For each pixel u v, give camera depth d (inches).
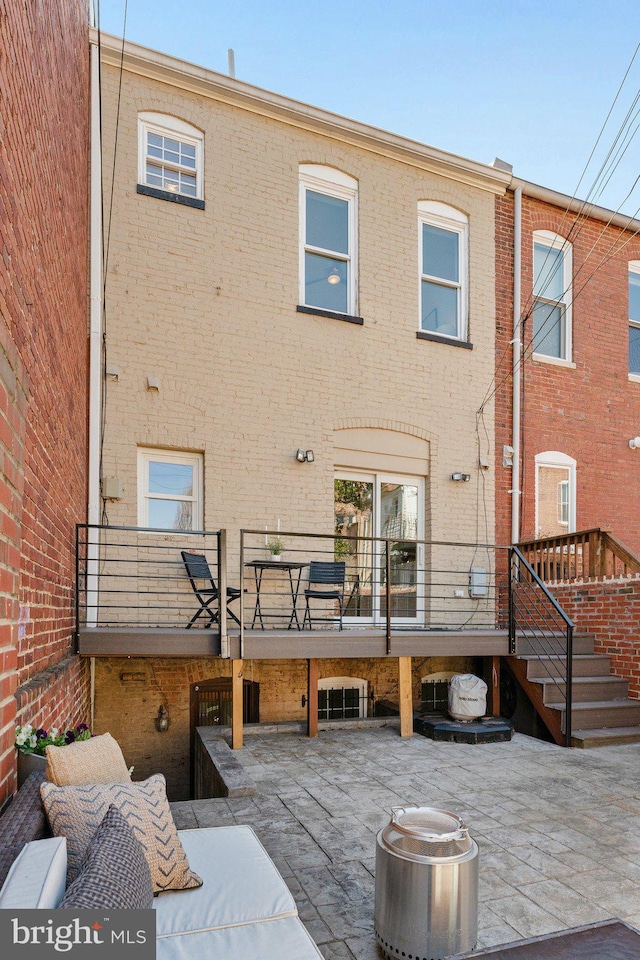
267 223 289.3
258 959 71.8
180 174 279.9
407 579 313.6
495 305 342.3
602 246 377.1
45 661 140.6
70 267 175.5
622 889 122.2
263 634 225.6
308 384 291.7
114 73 264.4
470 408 329.4
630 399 376.8
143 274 264.1
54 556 153.9
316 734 246.4
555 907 114.9
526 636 271.3
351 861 132.3
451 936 92.9
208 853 99.6
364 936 104.6
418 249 323.6
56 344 147.5
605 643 279.0
